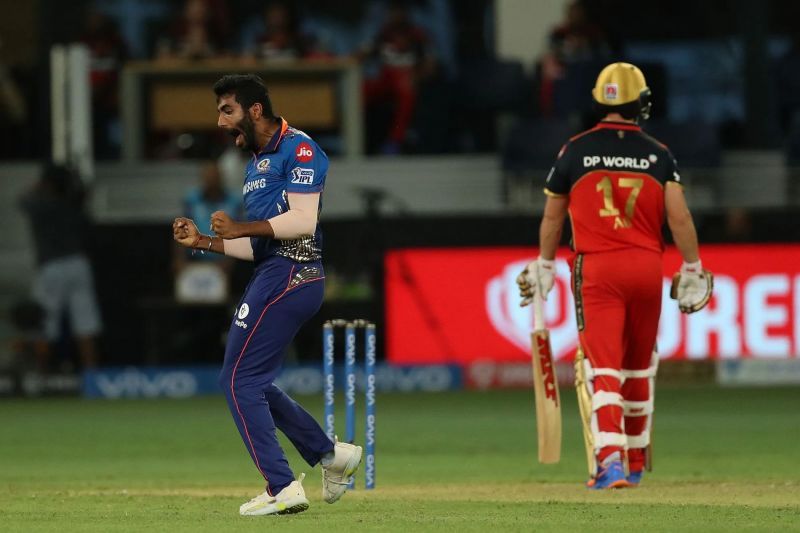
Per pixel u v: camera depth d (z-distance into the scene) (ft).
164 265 209.15
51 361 213.05
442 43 249.55
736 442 144.46
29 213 205.46
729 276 201.05
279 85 214.69
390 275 203.92
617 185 97.45
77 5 247.09
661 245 99.04
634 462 104.78
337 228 204.13
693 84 250.78
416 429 160.15
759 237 201.77
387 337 204.23
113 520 78.48
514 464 128.26
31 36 248.93
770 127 232.53
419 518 78.89
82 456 139.54
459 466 126.82
